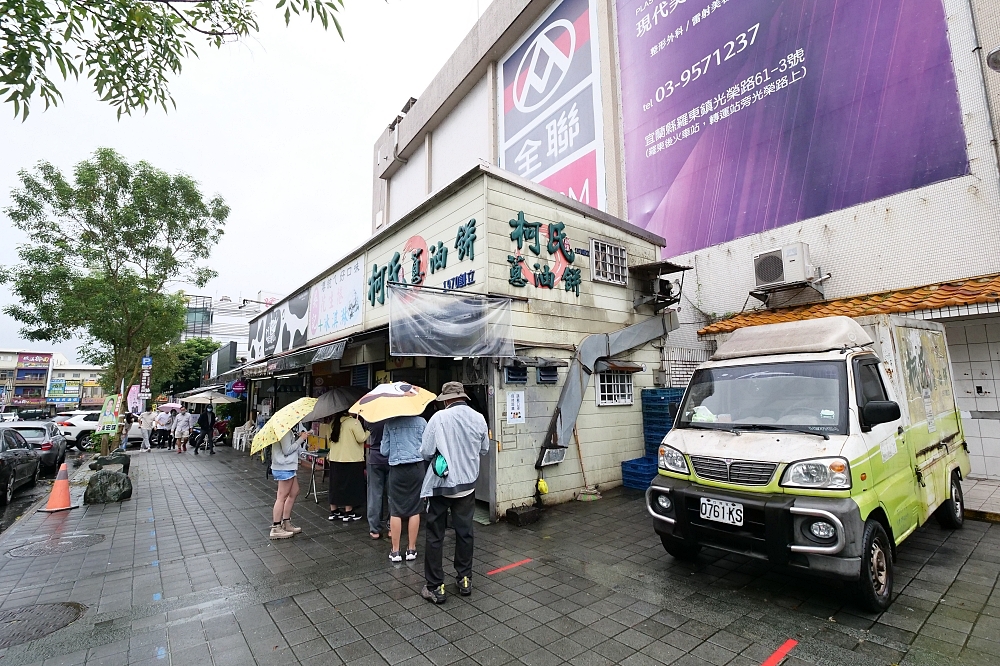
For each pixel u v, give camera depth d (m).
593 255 8.50
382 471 6.19
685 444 4.62
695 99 11.33
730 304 10.47
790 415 4.34
